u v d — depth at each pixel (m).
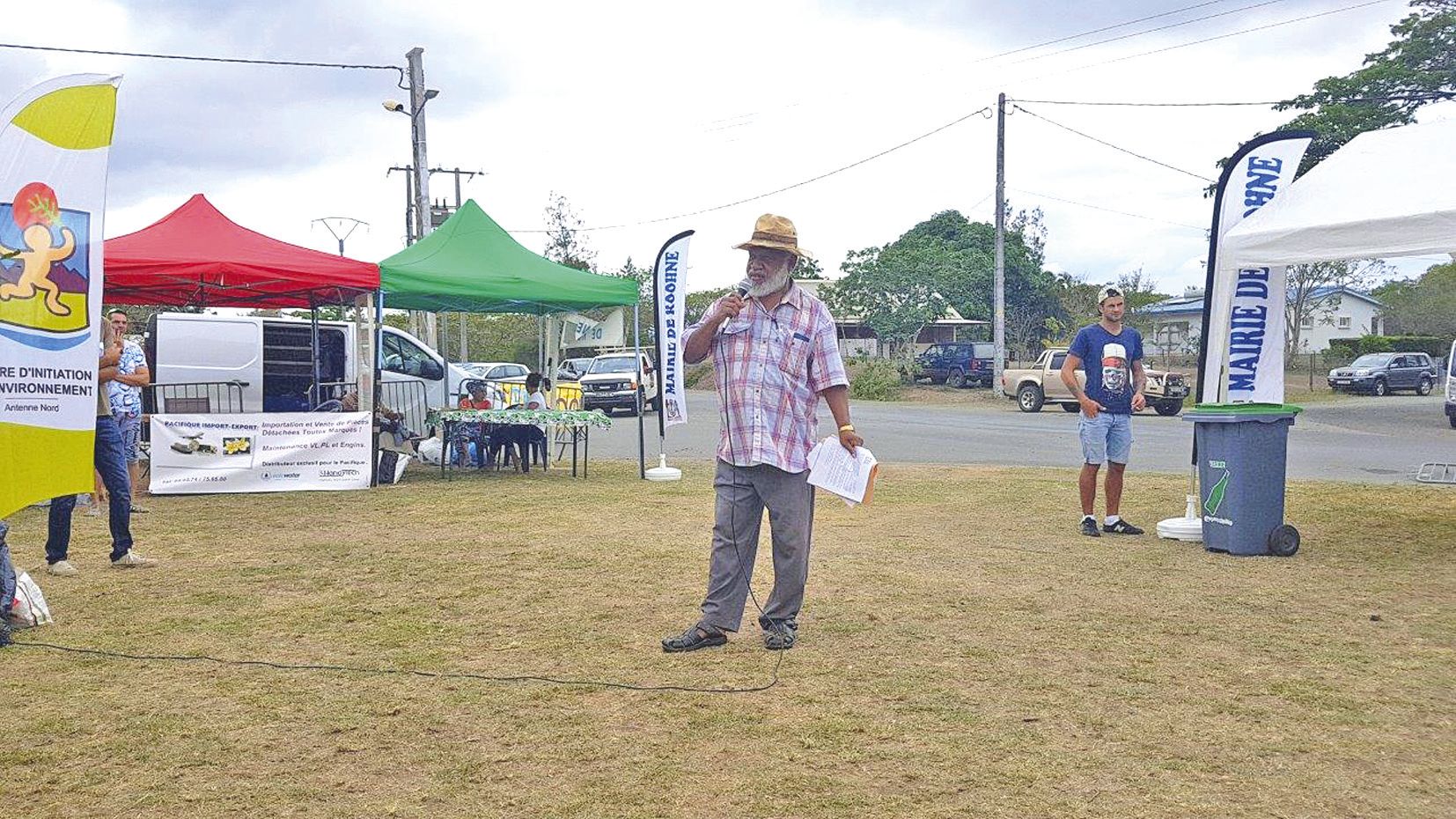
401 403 17.20
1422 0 35.16
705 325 5.55
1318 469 15.08
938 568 7.80
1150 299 55.84
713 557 5.74
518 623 6.33
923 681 5.13
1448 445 19.42
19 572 6.43
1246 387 9.11
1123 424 9.17
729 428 5.62
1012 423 25.95
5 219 6.55
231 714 4.76
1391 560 7.98
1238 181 8.99
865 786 3.92
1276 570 7.66
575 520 10.45
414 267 13.35
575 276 14.22
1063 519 10.21
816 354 5.60
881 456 17.44
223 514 10.90
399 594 7.11
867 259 47.53
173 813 3.76
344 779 4.04
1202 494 8.44
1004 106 36.75
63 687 5.17
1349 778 3.96
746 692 4.99
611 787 3.94
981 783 3.94
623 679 5.22
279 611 6.66
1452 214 7.62
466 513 10.92
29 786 3.99
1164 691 4.95
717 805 3.78
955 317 53.69
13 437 6.57
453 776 4.06
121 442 8.10
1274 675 5.18
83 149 6.73
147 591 7.25
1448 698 4.82
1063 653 5.59
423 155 26.02
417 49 25.75
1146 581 7.31
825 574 7.59
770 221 5.54
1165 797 3.80
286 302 16.55
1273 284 9.04
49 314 6.64
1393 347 48.16
